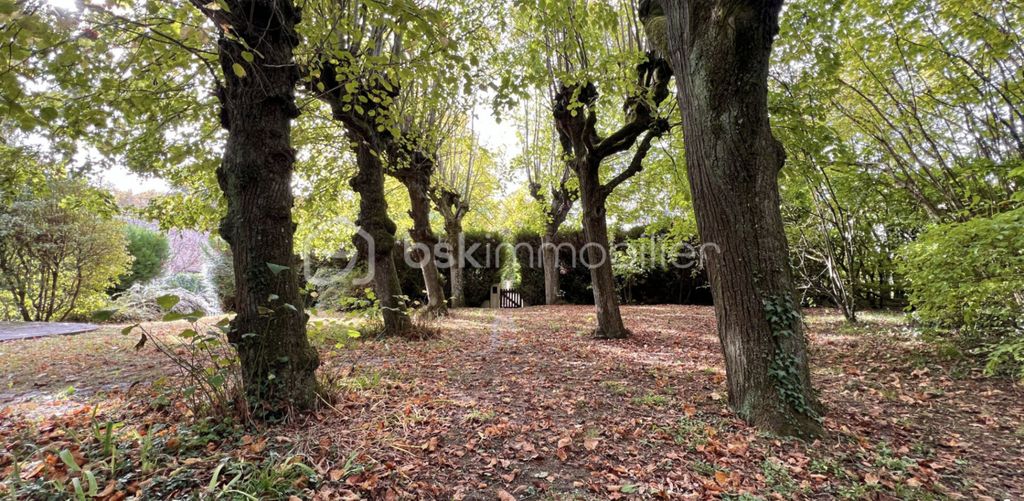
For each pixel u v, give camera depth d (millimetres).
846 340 6879
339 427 2963
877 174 7754
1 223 9805
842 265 9430
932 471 2619
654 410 3623
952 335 6109
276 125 3145
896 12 5875
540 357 5777
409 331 7102
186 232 21625
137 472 2217
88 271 11336
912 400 3900
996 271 4625
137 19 3230
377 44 6332
